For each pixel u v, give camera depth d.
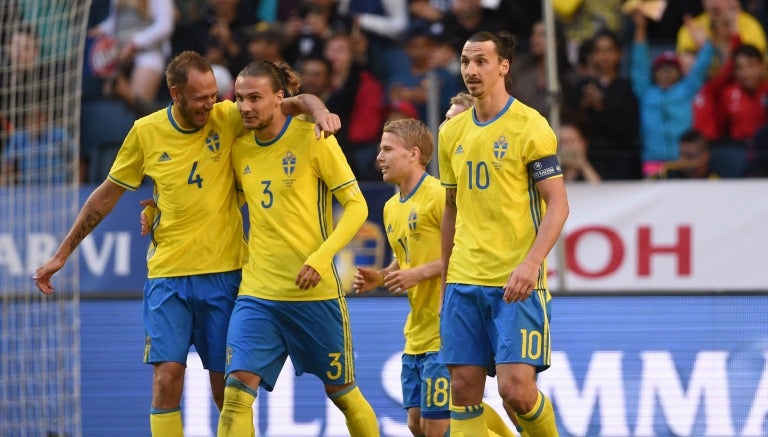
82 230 21.08
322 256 19.70
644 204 33.09
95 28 37.41
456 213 20.02
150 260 20.69
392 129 22.28
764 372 26.41
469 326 19.03
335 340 20.64
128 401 27.17
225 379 20.86
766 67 36.16
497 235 18.77
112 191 20.92
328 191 20.64
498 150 18.64
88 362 27.36
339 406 21.34
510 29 36.22
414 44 35.88
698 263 32.94
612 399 26.47
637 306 26.69
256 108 19.41
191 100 19.41
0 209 30.94
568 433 26.45
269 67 19.73
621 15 36.69
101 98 36.59
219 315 20.59
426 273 21.19
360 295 27.03
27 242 30.98
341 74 35.84
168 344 20.22
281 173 20.12
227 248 20.62
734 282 32.84
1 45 31.08
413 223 22.16
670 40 36.75
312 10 36.81
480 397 19.23
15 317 27.42
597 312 26.70
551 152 18.48
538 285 18.81
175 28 37.44
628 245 33.06
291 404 26.75
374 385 26.75
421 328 22.20
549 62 31.08
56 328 27.31
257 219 20.27
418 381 22.61
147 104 36.78
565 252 33.19
